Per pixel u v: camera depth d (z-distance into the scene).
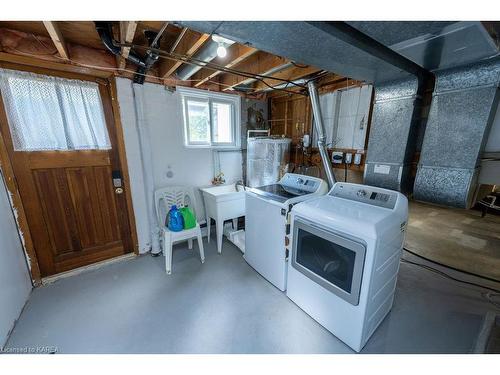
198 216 3.26
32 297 1.96
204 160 3.20
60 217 2.20
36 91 1.90
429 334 1.58
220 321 1.72
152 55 1.74
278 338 1.57
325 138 2.64
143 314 1.79
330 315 1.58
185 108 2.98
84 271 2.35
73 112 2.09
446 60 1.45
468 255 2.30
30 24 1.61
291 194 2.20
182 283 2.18
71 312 1.80
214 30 1.16
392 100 1.95
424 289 2.03
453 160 1.70
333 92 2.86
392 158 2.02
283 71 2.44
